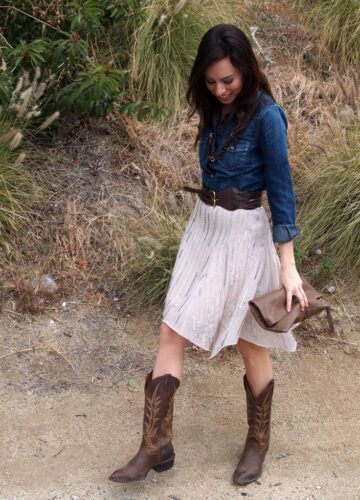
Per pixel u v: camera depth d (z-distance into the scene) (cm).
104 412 358
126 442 340
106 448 336
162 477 319
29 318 411
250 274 291
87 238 453
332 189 473
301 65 614
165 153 512
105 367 388
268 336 300
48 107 496
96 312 421
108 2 501
